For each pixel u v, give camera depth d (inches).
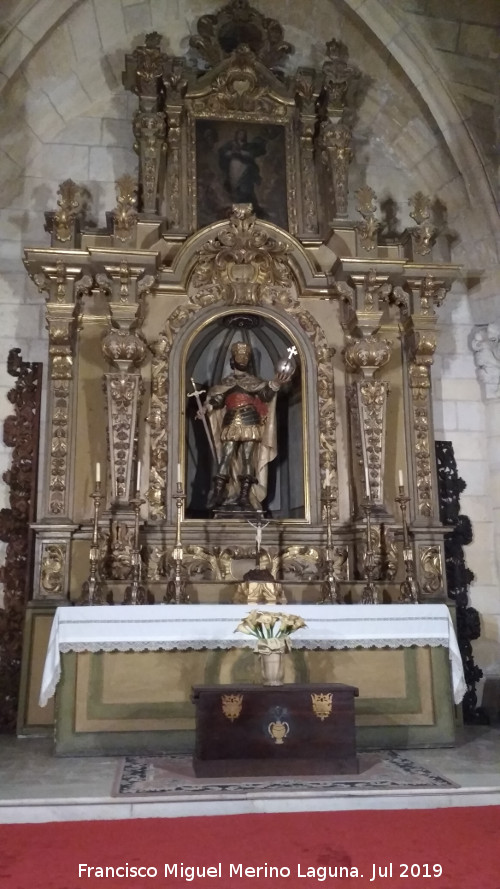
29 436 359.3
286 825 181.3
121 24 398.6
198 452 376.2
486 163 395.2
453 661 278.7
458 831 175.6
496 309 396.5
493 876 146.3
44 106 397.1
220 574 342.6
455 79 394.0
